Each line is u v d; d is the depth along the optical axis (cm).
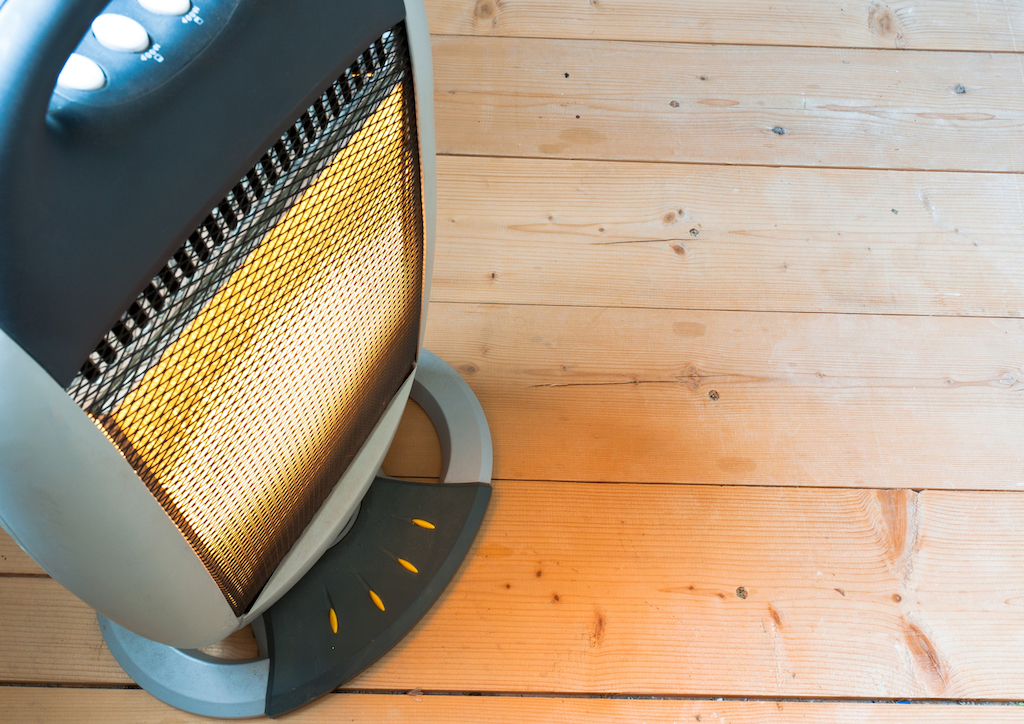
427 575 103
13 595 103
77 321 63
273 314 80
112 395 72
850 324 117
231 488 83
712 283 118
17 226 57
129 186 64
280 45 74
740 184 123
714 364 114
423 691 101
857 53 131
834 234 121
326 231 81
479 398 112
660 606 104
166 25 69
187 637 88
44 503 74
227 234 76
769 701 102
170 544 81
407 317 94
